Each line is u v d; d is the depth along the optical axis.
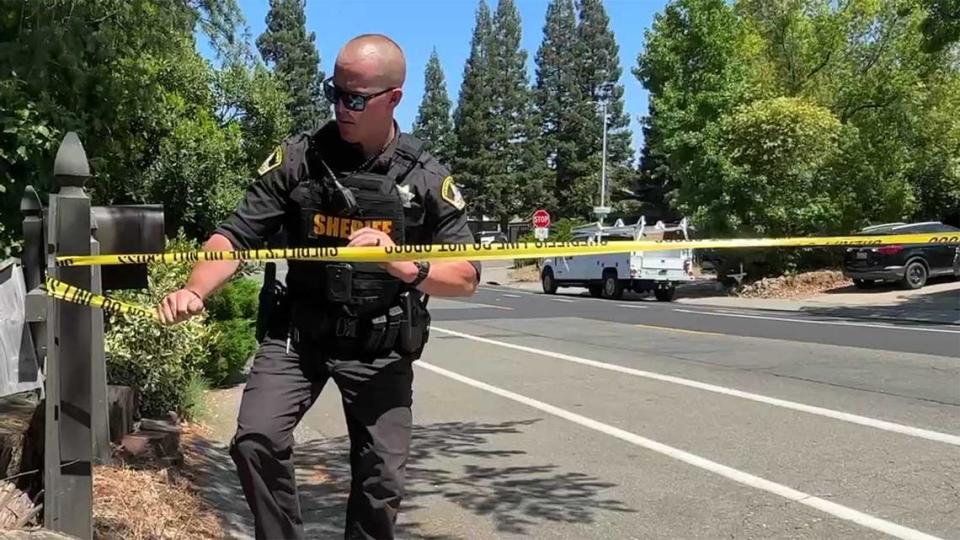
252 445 2.86
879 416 7.55
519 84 68.19
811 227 25.88
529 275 41.12
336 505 5.37
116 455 4.86
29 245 3.61
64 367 3.38
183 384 7.00
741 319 17.70
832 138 25.09
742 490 5.55
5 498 3.49
